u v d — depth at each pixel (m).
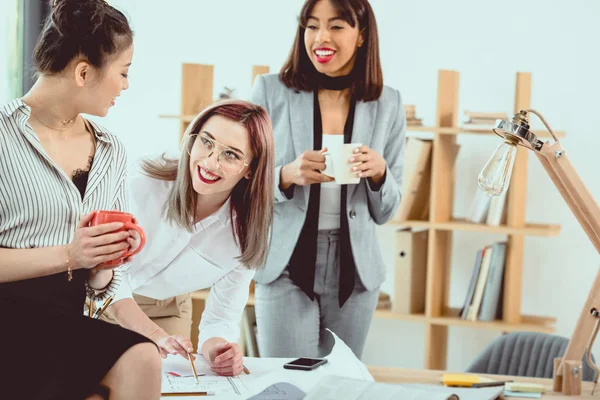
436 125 3.70
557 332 3.96
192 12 4.27
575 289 3.93
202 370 1.90
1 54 3.28
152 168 2.13
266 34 4.20
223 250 2.14
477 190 3.79
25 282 1.56
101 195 1.71
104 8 1.59
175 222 2.09
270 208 2.09
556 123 3.90
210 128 1.99
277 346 2.69
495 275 3.72
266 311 2.70
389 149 2.81
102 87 1.61
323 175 2.54
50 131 1.64
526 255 3.98
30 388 1.46
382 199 2.67
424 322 3.78
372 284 2.71
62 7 1.57
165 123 4.32
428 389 1.80
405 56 4.10
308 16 2.64
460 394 1.76
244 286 2.22
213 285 2.25
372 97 2.72
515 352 2.58
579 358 1.89
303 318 2.67
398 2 4.09
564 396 1.87
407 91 4.11
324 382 1.71
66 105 1.62
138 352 1.47
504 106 3.97
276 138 2.76
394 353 4.20
